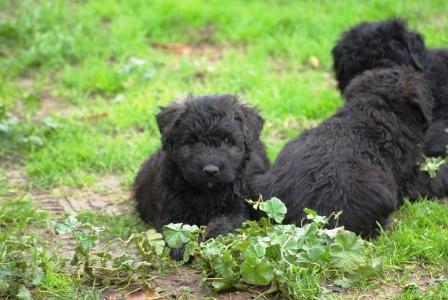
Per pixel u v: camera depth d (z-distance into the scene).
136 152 9.63
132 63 12.16
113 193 8.80
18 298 6.17
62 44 12.98
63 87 11.84
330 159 7.08
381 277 6.44
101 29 13.79
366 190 6.98
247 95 11.09
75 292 6.26
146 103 10.92
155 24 13.75
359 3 14.14
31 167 9.27
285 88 11.16
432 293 6.13
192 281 6.54
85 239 6.45
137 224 7.91
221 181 7.14
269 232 6.33
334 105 10.61
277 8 14.22
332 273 6.45
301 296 6.01
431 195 8.16
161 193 7.58
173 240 6.34
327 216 6.79
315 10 14.12
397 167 7.63
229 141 7.29
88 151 9.63
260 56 12.48
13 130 9.88
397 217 7.68
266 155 8.53
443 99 9.21
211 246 6.32
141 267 6.48
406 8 13.72
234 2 14.60
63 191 8.84
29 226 7.81
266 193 7.24
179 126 7.30
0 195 8.49
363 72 8.82
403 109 7.88
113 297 6.28
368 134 7.52
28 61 12.59
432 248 6.86
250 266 6.04
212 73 11.96
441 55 9.61
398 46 9.14
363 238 7.04
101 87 11.69
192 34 13.62
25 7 14.27
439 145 8.87
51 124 10.20
